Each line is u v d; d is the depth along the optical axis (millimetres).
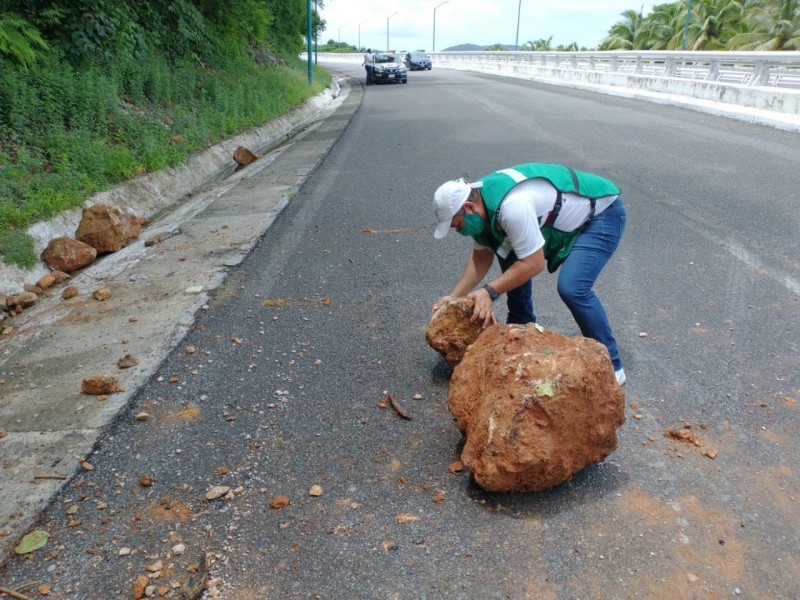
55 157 7203
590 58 22031
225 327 4109
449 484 2650
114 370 3580
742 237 5453
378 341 3895
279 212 6836
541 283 4711
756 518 2410
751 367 3432
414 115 15086
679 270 4809
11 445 2939
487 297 2996
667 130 11211
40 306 4758
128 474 2744
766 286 4465
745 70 14367
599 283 4637
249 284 4844
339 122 14664
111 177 7816
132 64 10828
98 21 9969
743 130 10922
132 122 9250
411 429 3020
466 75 33094
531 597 2104
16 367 3713
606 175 7840
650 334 3855
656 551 2275
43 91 7969
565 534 2365
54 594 2168
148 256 5625
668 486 2600
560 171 2986
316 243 5797
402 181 8125
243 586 2180
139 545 2365
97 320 4301
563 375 2430
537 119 13188
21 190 6086
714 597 2082
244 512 2518
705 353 3600
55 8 9406
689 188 7074
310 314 4297
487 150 9914
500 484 2459
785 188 6934
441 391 3330
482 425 2492
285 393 3338
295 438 2969
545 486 2525
